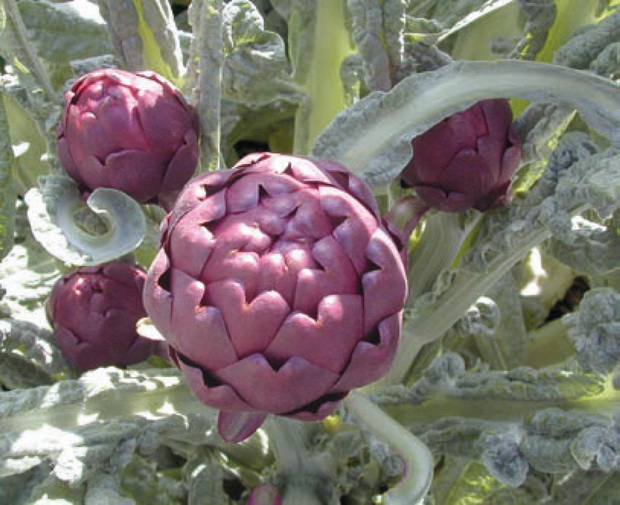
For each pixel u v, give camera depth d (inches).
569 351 29.8
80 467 18.9
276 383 16.2
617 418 19.4
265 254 16.1
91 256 19.7
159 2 21.9
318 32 25.8
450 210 21.8
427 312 23.5
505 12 27.3
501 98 20.9
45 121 23.8
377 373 16.8
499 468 20.2
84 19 26.4
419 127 20.3
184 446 25.5
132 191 20.6
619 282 27.2
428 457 19.3
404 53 22.2
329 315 16.0
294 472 23.1
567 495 23.6
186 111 20.9
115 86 20.3
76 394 20.1
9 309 24.2
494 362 29.1
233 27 22.7
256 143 33.5
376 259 16.4
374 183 20.3
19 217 29.0
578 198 19.7
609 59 20.9
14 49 23.2
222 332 16.1
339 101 26.6
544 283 31.7
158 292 16.6
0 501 20.6
